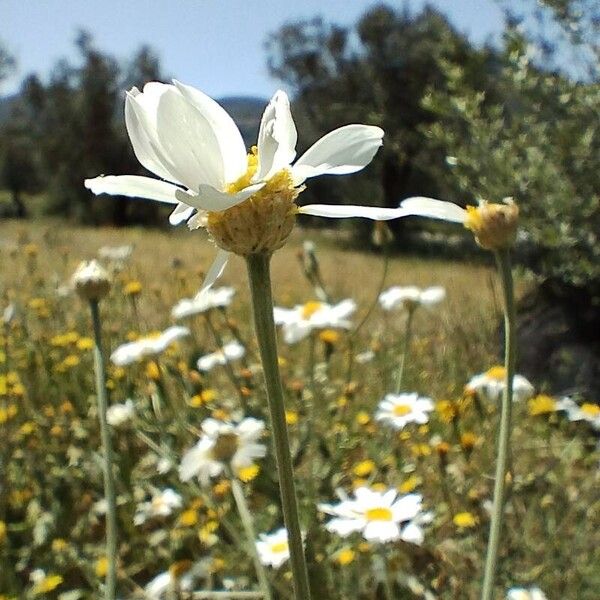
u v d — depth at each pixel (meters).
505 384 0.18
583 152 0.64
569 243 0.63
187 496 0.37
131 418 0.38
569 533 0.34
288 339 0.40
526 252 0.72
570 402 0.40
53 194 3.92
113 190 0.14
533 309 0.66
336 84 2.96
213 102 0.14
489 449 0.38
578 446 0.41
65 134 3.82
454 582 0.29
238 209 0.13
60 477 0.41
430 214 0.18
